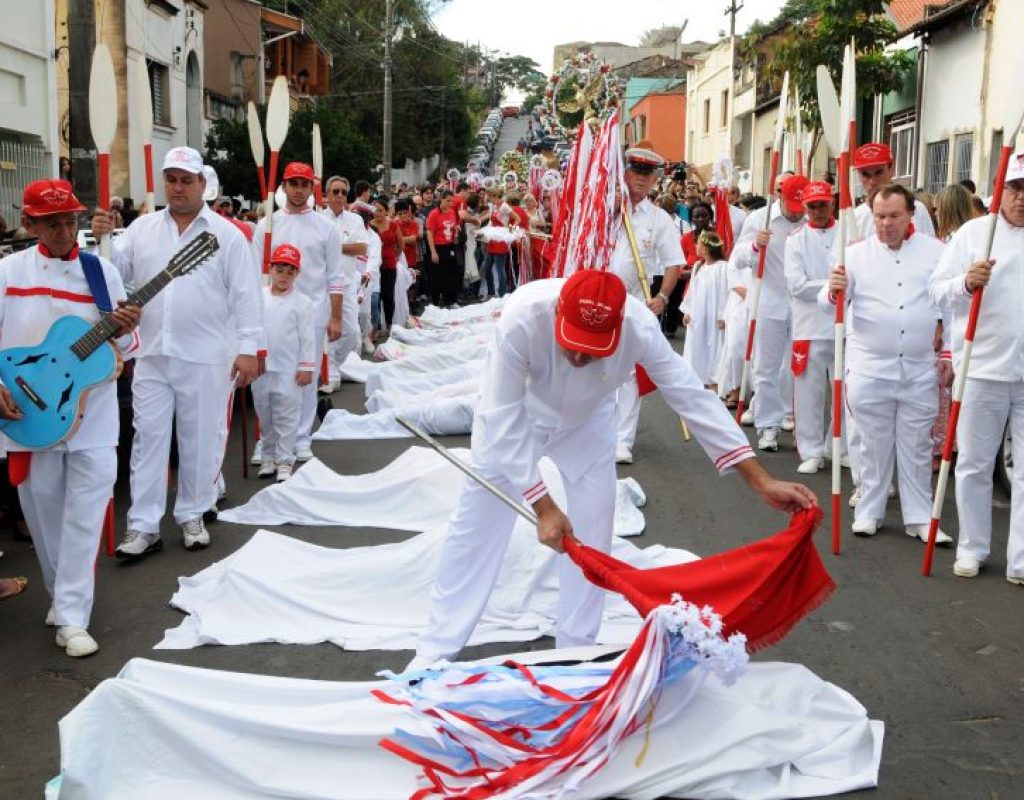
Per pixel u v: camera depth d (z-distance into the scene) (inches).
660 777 148.0
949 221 327.0
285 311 335.3
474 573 186.1
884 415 276.2
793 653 204.2
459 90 2324.1
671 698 153.9
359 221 526.6
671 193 816.9
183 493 271.6
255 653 206.4
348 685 159.3
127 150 757.9
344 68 2181.3
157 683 159.2
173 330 262.2
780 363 379.2
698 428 171.9
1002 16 660.1
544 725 150.9
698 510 302.8
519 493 180.7
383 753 148.9
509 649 206.7
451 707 150.4
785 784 152.2
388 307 714.8
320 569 228.8
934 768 161.3
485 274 896.9
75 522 209.6
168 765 147.8
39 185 209.6
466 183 1057.5
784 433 415.2
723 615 157.3
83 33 427.2
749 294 434.0
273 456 346.9
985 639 211.5
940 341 280.5
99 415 212.1
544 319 163.9
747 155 1408.7
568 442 178.5
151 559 262.5
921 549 270.2
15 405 207.0
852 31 759.1
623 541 243.3
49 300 213.3
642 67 2418.8
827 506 311.0
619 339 162.1
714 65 1578.5
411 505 290.4
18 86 664.4
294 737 148.8
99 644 210.8
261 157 373.7
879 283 273.3
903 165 834.8
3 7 637.9
